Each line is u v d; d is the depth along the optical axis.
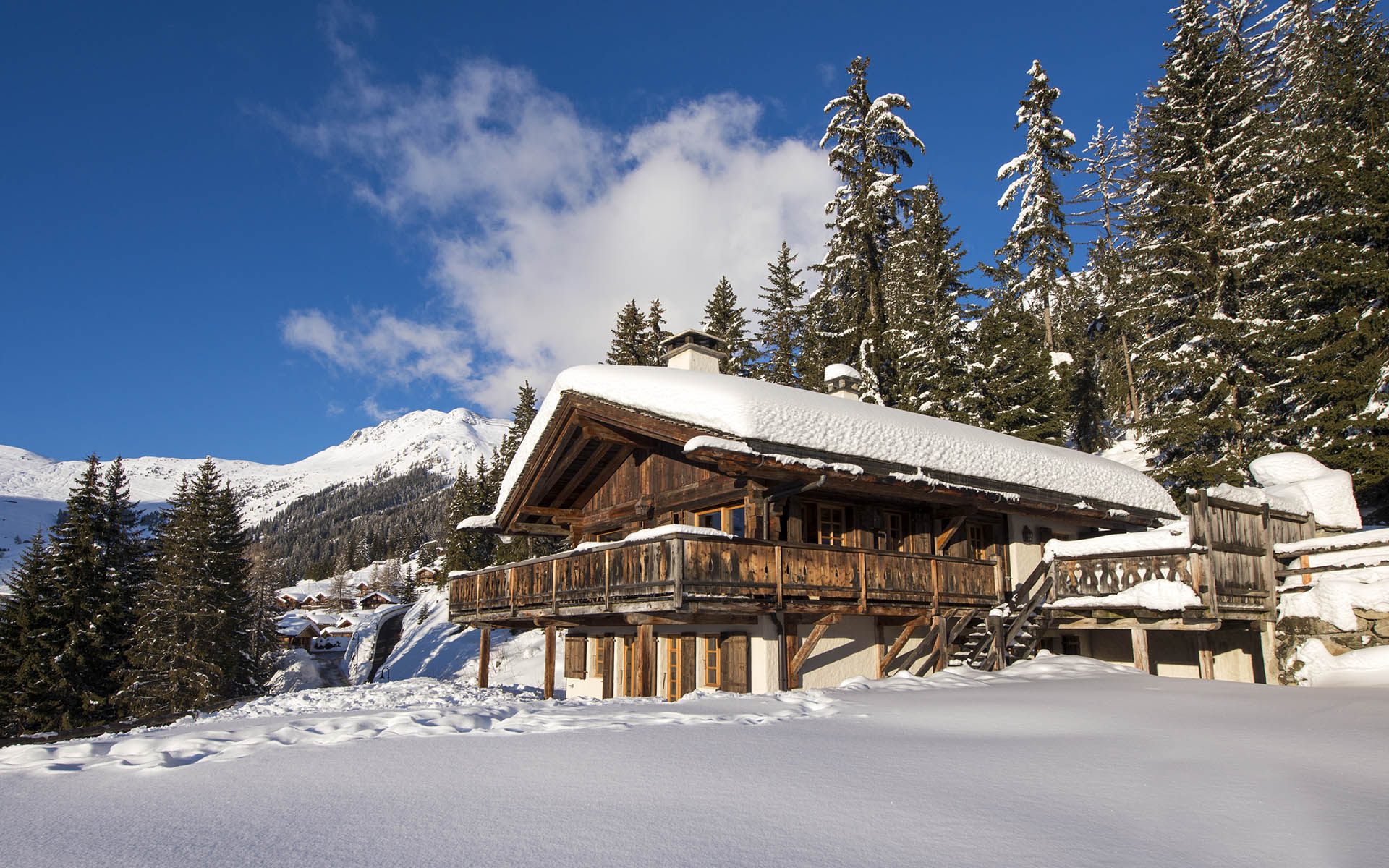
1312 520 17.83
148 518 42.50
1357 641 14.70
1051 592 16.94
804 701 10.13
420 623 50.72
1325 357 22.95
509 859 3.84
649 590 12.48
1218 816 4.85
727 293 43.47
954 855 4.01
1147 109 29.39
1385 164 23.12
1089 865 3.90
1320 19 33.44
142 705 38.25
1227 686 12.23
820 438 13.84
